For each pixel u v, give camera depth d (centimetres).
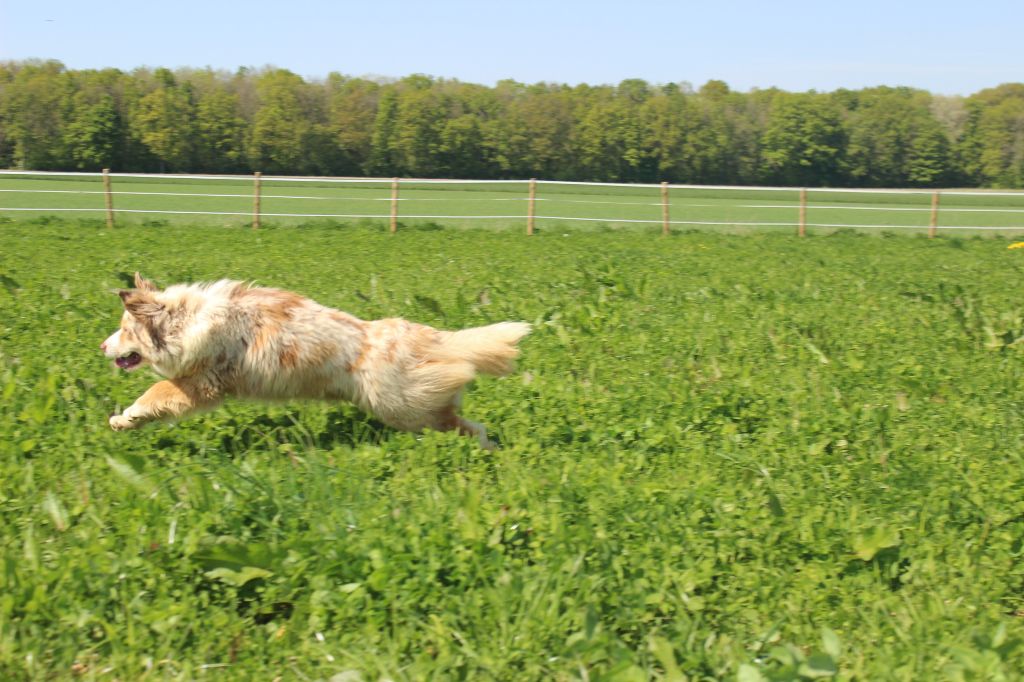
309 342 596
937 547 468
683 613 407
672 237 2250
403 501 501
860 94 6819
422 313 994
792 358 851
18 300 998
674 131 5800
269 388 605
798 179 6081
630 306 1077
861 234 2489
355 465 544
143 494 483
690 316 1012
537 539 446
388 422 612
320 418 632
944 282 1429
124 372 704
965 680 356
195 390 602
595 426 629
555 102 5788
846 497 532
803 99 6031
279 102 5450
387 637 388
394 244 1898
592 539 447
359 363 599
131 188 4047
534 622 386
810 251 1989
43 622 386
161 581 412
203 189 4062
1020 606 433
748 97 6550
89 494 496
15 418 596
